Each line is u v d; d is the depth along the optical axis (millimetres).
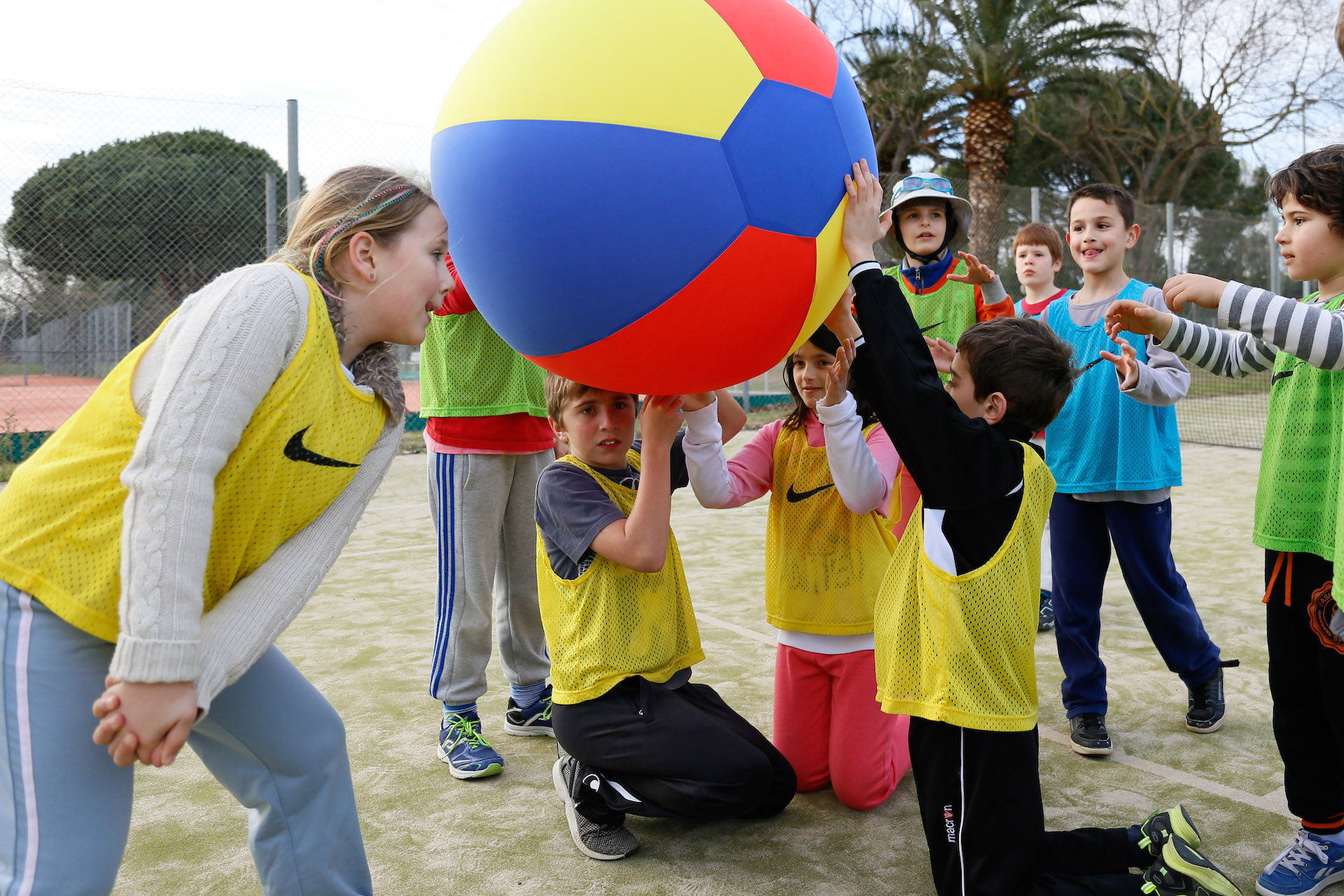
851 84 1663
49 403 7965
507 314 1557
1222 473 7863
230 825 2227
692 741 1995
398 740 2721
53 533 1256
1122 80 21188
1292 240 1888
